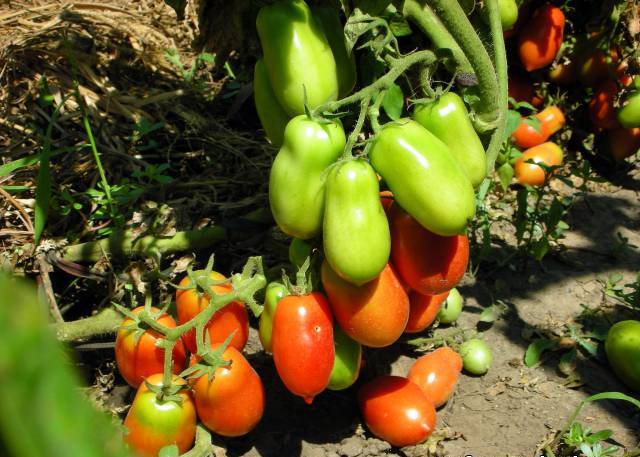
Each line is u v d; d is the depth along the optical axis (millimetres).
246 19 609
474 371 692
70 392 91
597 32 966
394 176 493
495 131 604
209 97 982
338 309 540
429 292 548
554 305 780
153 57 991
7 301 87
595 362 717
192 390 565
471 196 492
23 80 886
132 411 552
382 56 585
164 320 588
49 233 761
